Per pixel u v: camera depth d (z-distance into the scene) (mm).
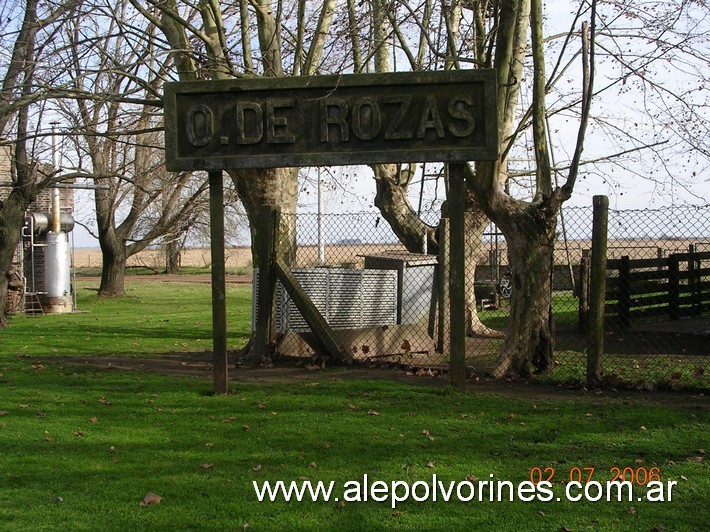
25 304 23125
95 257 79250
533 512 5008
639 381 8430
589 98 8883
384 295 11211
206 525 4805
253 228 11383
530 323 9117
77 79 11281
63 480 5613
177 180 26578
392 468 5824
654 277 14938
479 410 7465
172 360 11438
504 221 9141
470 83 7719
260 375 9492
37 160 18984
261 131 7898
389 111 7820
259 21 11914
